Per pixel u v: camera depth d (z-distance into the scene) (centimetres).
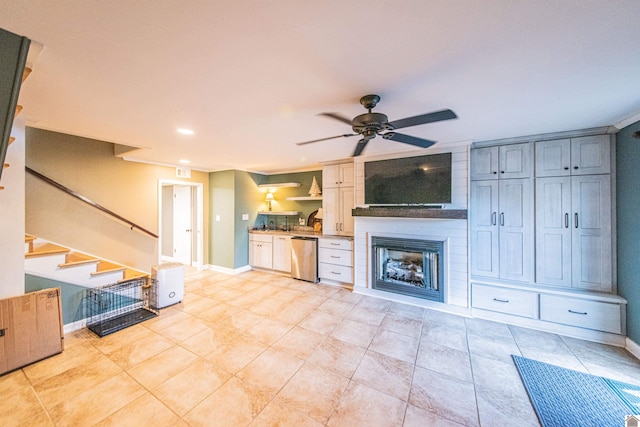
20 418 164
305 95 179
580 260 273
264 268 527
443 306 330
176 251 611
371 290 388
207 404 177
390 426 160
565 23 108
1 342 205
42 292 229
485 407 175
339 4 98
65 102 188
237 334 272
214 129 254
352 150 352
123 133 267
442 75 153
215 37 117
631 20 106
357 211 374
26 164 302
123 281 321
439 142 315
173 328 285
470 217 318
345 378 204
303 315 320
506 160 305
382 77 155
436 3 98
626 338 243
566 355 233
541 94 180
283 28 111
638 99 189
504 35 117
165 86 164
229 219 513
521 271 300
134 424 160
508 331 278
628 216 240
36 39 116
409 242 352
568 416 166
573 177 274
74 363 221
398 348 246
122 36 115
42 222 312
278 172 560
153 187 436
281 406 176
